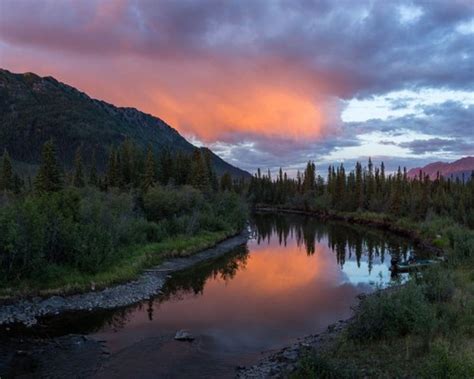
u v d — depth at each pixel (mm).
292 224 93188
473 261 30906
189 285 32312
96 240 32062
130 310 25281
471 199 78812
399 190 98438
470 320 16094
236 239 61469
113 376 15891
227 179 128625
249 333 21172
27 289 25656
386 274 37188
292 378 13328
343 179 131125
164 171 93438
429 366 11844
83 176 87625
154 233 47219
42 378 15656
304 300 27812
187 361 17406
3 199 43469
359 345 15430
